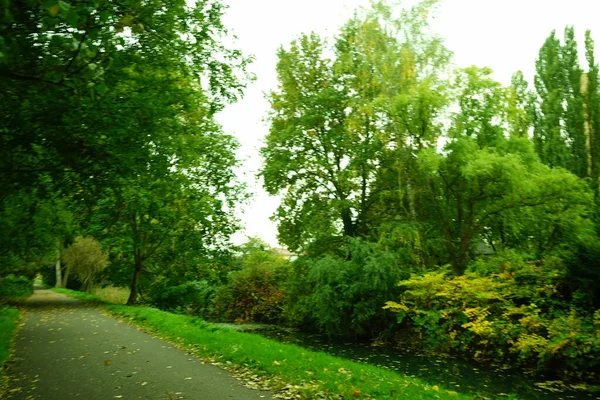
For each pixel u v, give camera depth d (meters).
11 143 7.06
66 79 4.57
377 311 18.72
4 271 26.94
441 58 20.50
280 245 27.16
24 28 4.27
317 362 9.18
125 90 8.72
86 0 4.03
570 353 11.08
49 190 8.87
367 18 21.31
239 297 28.17
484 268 17.31
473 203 19.33
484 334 13.82
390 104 20.12
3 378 7.47
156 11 7.95
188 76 10.55
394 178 23.34
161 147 9.78
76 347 10.68
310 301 21.05
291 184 26.38
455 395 7.59
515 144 20.11
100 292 39.66
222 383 7.18
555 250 17.73
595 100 26.75
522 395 9.62
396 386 7.46
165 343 11.59
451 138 19.28
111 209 22.33
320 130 26.12
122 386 6.95
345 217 25.67
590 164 26.41
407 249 19.42
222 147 25.34
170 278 28.86
